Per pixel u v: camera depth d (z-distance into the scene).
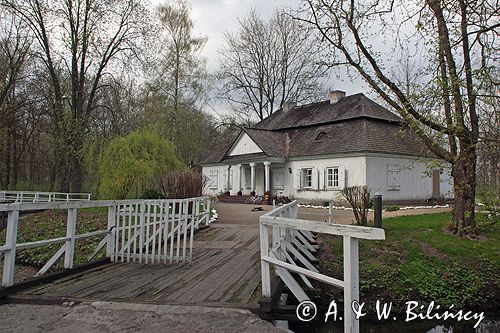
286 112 32.53
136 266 7.00
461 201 10.92
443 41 8.62
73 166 21.22
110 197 18.38
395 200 21.50
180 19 30.80
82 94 21.14
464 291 8.20
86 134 20.80
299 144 25.83
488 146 7.11
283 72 37.75
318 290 7.29
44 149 34.28
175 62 30.75
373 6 10.38
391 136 22.41
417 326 7.10
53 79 20.75
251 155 27.19
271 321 4.56
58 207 6.00
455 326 7.15
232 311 4.52
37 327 4.03
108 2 20.47
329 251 9.57
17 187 32.06
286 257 6.40
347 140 22.16
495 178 7.15
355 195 11.66
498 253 9.51
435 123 8.50
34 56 20.83
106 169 18.53
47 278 5.77
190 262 7.27
